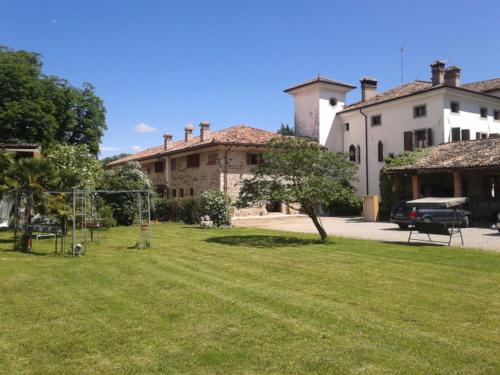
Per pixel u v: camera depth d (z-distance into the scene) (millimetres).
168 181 37125
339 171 15922
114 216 24875
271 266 10797
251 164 31406
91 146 37500
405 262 11211
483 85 37594
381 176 27609
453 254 12406
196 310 6902
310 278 9281
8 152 16562
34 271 10359
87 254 13195
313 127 37781
